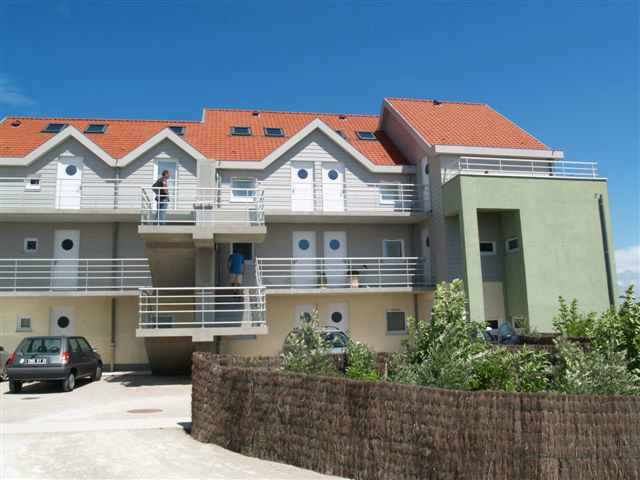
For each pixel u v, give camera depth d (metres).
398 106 24.73
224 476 6.73
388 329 21.78
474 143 21.45
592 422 5.92
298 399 7.38
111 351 19.95
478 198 19.17
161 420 10.30
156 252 17.67
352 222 22.05
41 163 20.47
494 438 6.00
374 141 24.81
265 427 7.66
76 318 20.03
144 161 20.84
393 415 6.54
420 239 22.58
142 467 7.11
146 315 16.77
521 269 19.33
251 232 17.14
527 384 7.50
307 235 22.02
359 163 22.41
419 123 23.03
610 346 8.44
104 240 20.66
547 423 5.90
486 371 7.68
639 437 5.96
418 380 7.61
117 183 20.61
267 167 21.70
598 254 19.73
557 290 19.22
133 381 16.97
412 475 6.31
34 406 12.30
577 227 19.73
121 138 22.58
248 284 21.12
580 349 7.89
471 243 18.88
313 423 7.16
